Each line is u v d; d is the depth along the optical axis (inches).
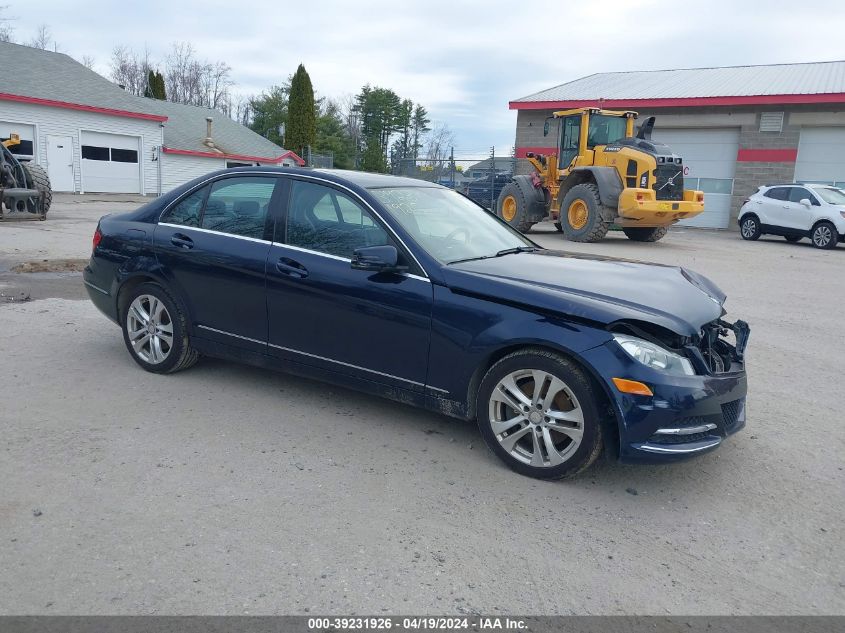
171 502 132.2
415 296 157.8
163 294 198.5
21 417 169.0
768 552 124.8
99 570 110.3
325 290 169.2
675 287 161.0
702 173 1000.2
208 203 195.8
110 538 119.3
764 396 212.7
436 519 130.5
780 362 252.1
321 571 112.5
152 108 1508.4
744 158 959.0
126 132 1213.1
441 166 1251.2
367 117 3029.0
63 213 748.6
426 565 115.5
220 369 212.5
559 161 723.4
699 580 115.4
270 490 138.6
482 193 1144.2
